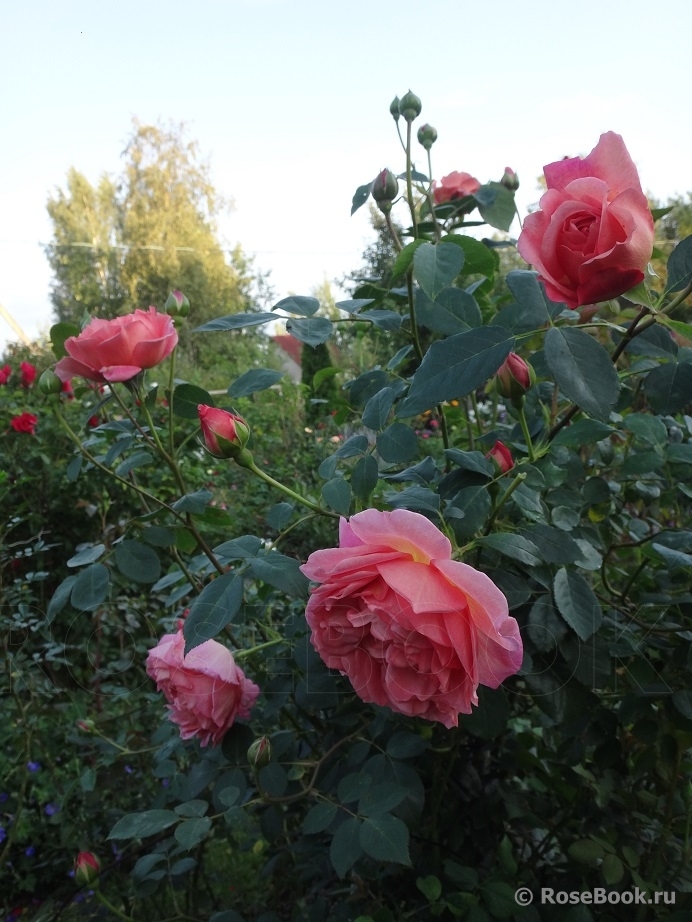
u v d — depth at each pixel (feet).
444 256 2.74
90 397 9.11
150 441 3.50
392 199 3.69
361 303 3.70
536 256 2.13
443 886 3.51
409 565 2.24
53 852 6.45
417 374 2.36
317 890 3.93
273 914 3.33
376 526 2.23
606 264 2.01
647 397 2.61
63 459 11.20
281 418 15.85
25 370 13.26
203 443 3.37
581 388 2.16
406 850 2.48
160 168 72.28
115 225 75.10
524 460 2.76
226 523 3.50
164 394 3.63
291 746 4.03
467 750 3.88
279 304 3.50
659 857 3.41
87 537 10.65
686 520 4.47
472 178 4.27
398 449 2.88
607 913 3.54
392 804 2.64
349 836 2.59
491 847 3.82
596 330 4.12
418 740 3.04
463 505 2.61
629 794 3.60
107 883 5.08
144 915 4.90
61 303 71.82
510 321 2.81
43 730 6.48
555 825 3.89
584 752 3.64
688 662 2.94
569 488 3.22
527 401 3.43
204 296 65.57
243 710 3.38
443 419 3.67
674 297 2.25
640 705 3.15
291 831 4.54
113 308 65.41
